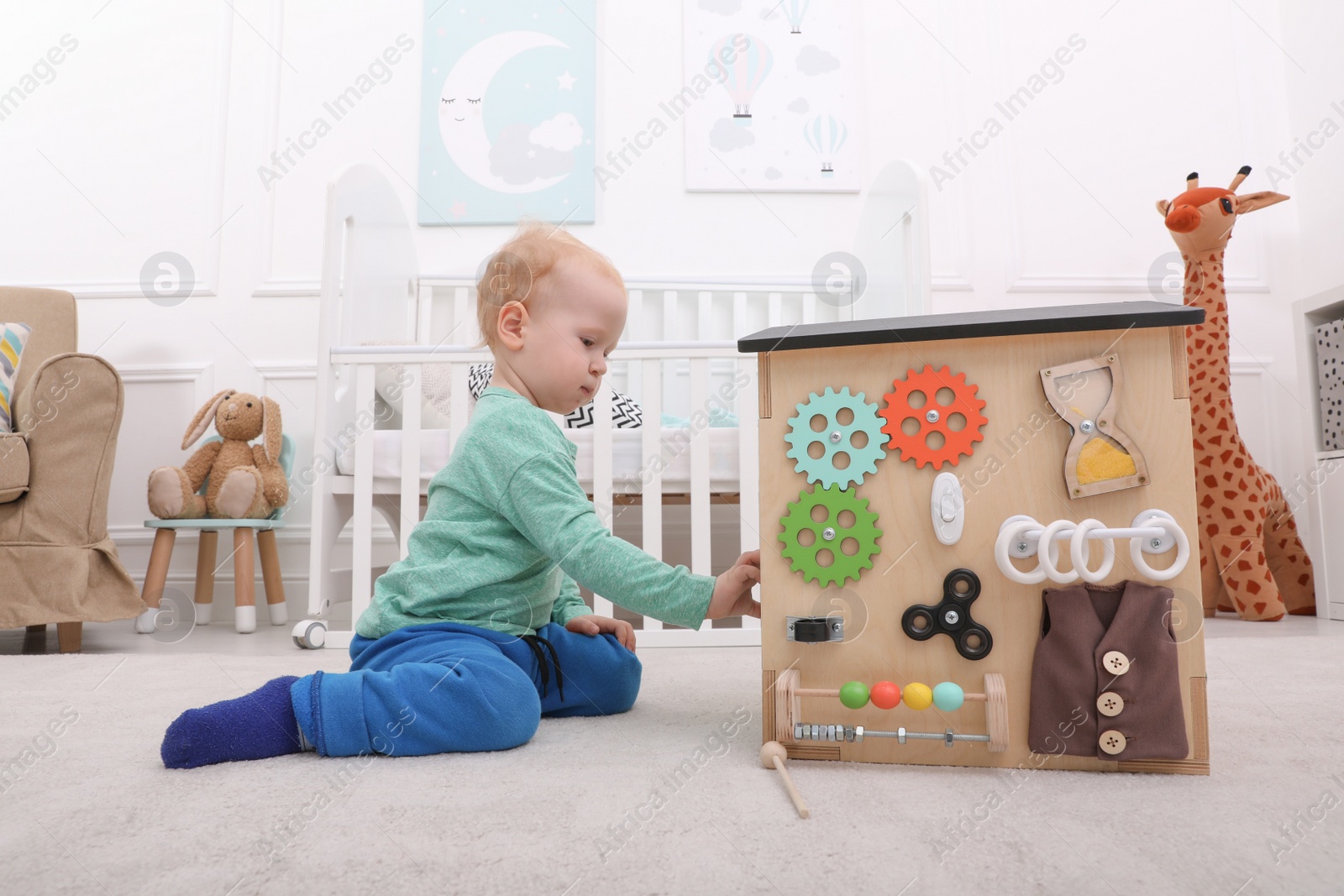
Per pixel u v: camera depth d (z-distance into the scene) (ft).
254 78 8.20
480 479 2.85
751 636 5.45
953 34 8.23
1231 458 6.64
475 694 2.41
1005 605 2.27
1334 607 6.73
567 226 7.99
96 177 8.15
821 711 2.36
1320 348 7.16
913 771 2.22
